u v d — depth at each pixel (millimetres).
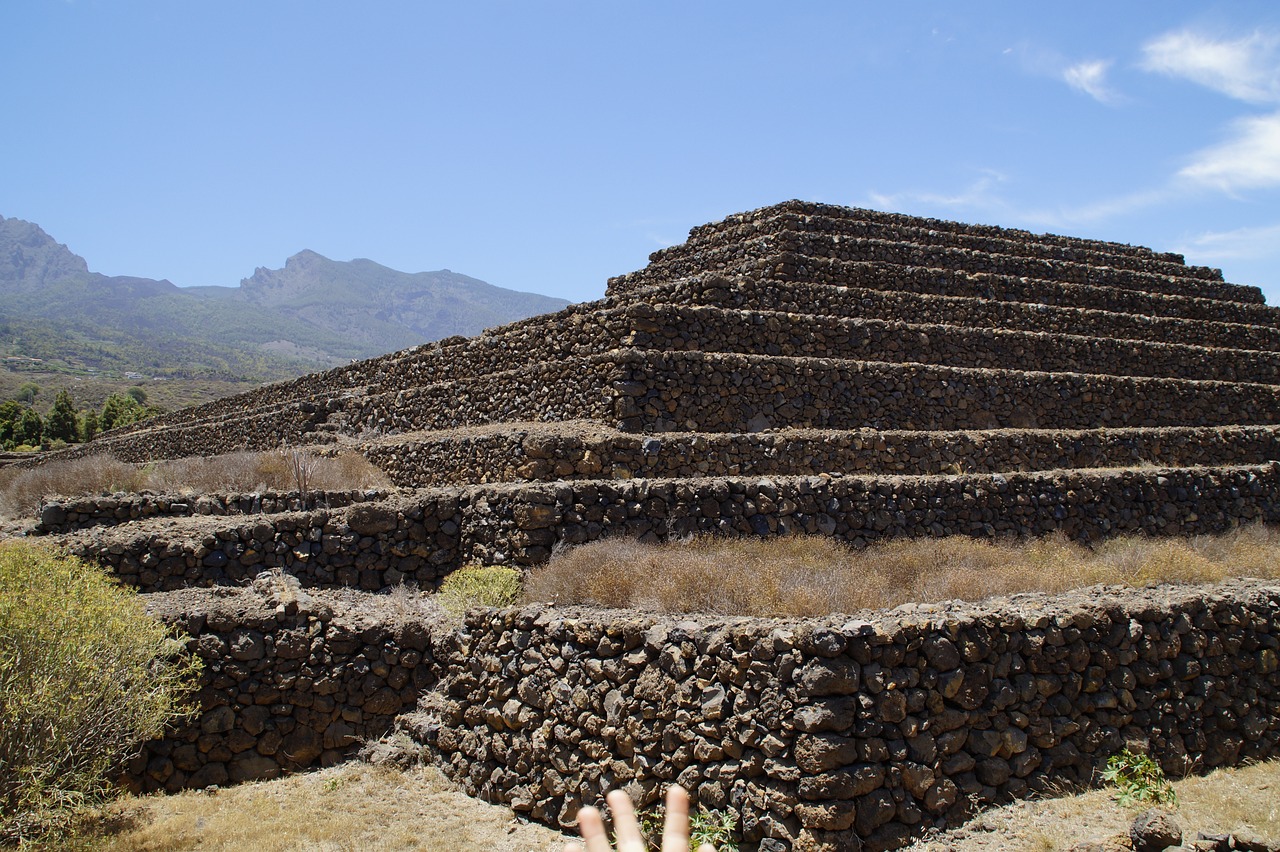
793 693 9016
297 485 20672
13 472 29562
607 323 23109
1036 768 10125
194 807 11258
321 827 10570
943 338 27844
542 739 11062
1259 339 37781
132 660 10914
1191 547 19281
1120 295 36938
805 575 12586
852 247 32594
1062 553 17625
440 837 10430
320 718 12945
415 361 32594
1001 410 26391
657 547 16047
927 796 9219
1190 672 11594
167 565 15445
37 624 10016
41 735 9844
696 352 21828
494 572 15422
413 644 13688
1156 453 26906
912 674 9414
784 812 8781
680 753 9719
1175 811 9789
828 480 19125
